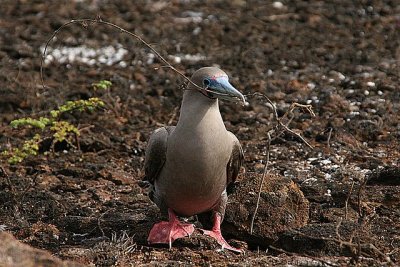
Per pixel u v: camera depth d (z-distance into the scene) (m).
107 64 19.67
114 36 21.73
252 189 11.20
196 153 10.35
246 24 22.72
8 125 15.97
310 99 17.02
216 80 10.40
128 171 13.90
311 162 13.92
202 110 10.45
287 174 13.37
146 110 16.72
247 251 10.83
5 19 23.28
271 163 13.92
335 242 10.34
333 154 14.23
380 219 11.54
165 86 17.91
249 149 14.55
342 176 13.16
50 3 24.88
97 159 14.38
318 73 18.78
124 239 10.72
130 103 17.02
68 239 11.08
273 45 20.94
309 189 12.51
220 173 10.62
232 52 20.47
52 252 10.60
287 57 20.00
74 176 13.56
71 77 18.59
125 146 14.75
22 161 14.15
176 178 10.60
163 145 10.67
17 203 12.05
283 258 10.23
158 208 11.78
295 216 11.10
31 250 8.59
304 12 23.70
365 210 11.71
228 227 11.05
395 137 15.05
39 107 16.80
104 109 16.45
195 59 19.95
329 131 15.12
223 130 10.55
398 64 19.33
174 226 10.86
